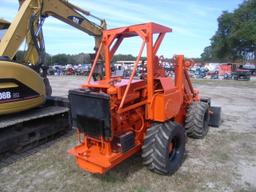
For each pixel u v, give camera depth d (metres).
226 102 11.56
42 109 6.43
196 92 6.71
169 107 4.39
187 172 4.42
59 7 6.98
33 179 4.32
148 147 4.17
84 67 37.59
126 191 3.88
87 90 3.98
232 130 6.82
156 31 4.24
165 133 4.16
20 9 6.17
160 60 5.07
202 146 5.61
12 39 5.85
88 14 7.97
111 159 3.81
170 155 4.46
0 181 4.27
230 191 3.86
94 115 3.78
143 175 4.31
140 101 4.41
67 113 6.60
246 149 5.46
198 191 3.85
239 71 26.95
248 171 4.47
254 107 10.30
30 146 5.75
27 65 6.09
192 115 5.92
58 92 15.45
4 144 5.20
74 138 6.37
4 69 5.02
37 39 6.45
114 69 5.32
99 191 3.89
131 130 4.28
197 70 31.47
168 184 4.04
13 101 5.20
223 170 4.50
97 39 8.41
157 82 4.50
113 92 3.83
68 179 4.27
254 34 49.09
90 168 3.91
